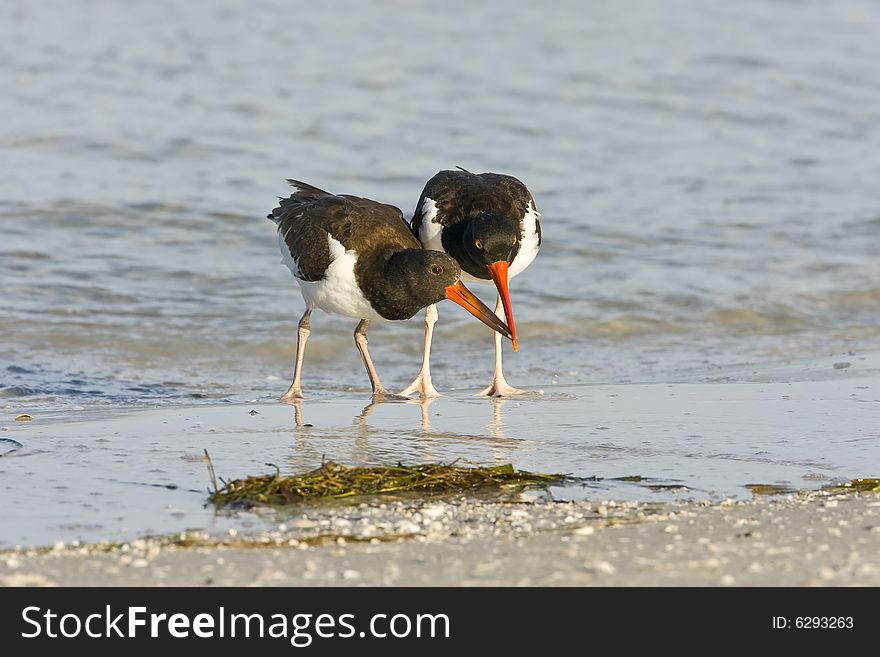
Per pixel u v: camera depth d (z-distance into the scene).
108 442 10.02
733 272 17.78
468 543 7.46
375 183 21.38
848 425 10.63
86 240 17.91
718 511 8.14
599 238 19.06
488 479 8.85
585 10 35.34
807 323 16.00
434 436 10.42
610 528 7.75
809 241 19.28
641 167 23.08
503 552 7.28
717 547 7.35
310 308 12.49
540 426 10.77
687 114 26.77
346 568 7.05
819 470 9.23
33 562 7.10
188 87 25.97
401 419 11.13
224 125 23.81
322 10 33.22
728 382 12.78
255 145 22.84
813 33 34.41
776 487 8.78
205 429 10.61
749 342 15.19
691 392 12.23
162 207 19.38
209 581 6.88
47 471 9.05
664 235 19.31
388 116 25.09
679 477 9.05
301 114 24.78
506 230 11.39
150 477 8.95
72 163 21.19
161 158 21.80
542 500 8.45
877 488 8.70
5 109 23.62
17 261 16.81
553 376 13.70
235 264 17.47
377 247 11.46
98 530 7.69
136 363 13.91
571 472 9.22
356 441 10.21
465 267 11.84
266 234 18.69
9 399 12.09
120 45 28.59
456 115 25.45
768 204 21.14
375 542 7.49
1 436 10.18
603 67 29.70
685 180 22.36
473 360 14.52
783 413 11.13
